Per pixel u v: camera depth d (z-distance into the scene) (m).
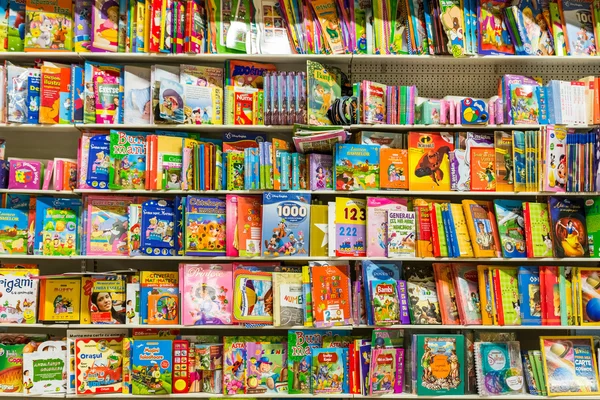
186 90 3.39
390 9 3.48
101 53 3.35
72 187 3.38
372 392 3.15
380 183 3.34
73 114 3.35
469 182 3.34
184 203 3.32
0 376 3.23
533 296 3.30
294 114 3.32
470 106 3.35
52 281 3.32
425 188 3.36
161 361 3.22
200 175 3.33
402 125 3.37
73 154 3.73
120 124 3.36
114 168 3.30
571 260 3.29
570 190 3.30
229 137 3.51
